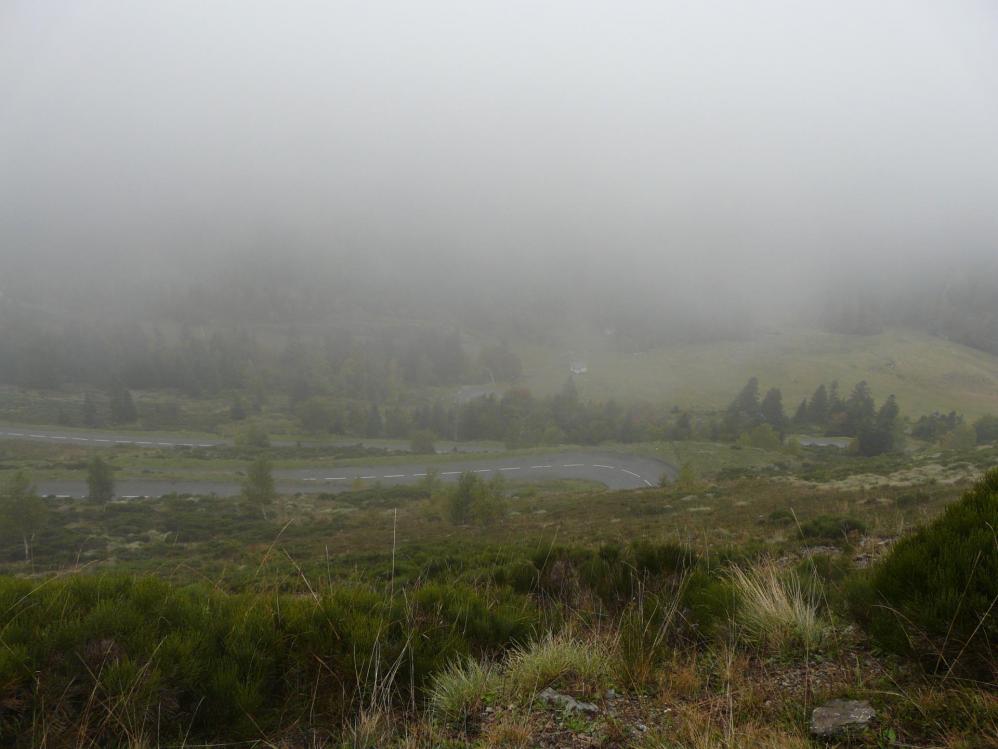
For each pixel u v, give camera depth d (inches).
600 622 159.5
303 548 1057.5
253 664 108.9
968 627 98.3
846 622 131.2
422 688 112.0
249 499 1886.1
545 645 128.0
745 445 3147.1
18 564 1194.0
